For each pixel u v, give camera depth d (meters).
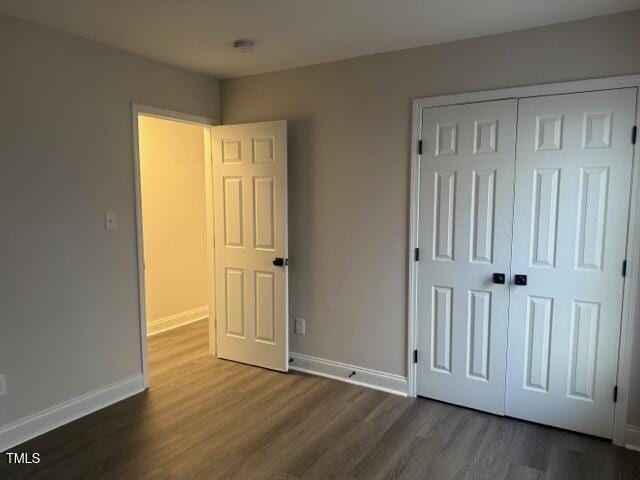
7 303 2.54
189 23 2.59
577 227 2.62
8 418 2.57
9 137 2.50
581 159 2.58
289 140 3.57
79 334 2.91
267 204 3.57
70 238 2.83
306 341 3.68
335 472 2.36
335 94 3.33
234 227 3.77
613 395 2.60
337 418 2.92
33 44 2.59
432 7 2.36
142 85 3.21
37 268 2.67
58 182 2.75
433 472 2.36
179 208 4.97
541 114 2.66
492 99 2.78
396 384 3.28
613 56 2.46
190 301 5.18
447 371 3.09
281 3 2.30
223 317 3.93
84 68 2.85
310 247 3.57
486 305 2.91
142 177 4.55
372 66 3.16
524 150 2.71
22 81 2.55
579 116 2.56
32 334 2.66
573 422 2.72
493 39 2.76
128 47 3.00
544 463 2.43
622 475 2.33
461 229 2.94
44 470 2.36
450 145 2.93
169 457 2.48
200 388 3.38
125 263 3.18
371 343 3.37
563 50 2.58
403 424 2.84
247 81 3.71
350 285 3.41
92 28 2.67
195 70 3.57
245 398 3.21
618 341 2.57
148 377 3.39
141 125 4.52
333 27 2.65
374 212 3.26
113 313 3.12
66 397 2.86
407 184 3.11
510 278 2.82
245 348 3.84
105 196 3.02
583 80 2.54
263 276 3.67
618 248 2.53
